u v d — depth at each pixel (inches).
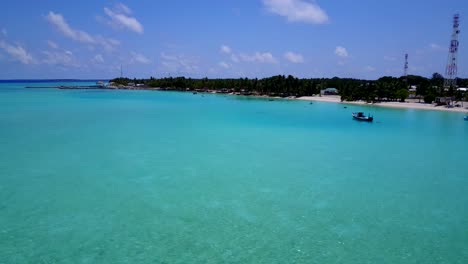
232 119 2903.5
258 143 1827.0
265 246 735.7
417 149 1748.3
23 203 932.0
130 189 1054.4
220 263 671.1
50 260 669.3
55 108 3425.2
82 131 2059.5
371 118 2883.9
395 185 1139.3
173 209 911.7
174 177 1181.7
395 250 727.7
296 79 6353.3
